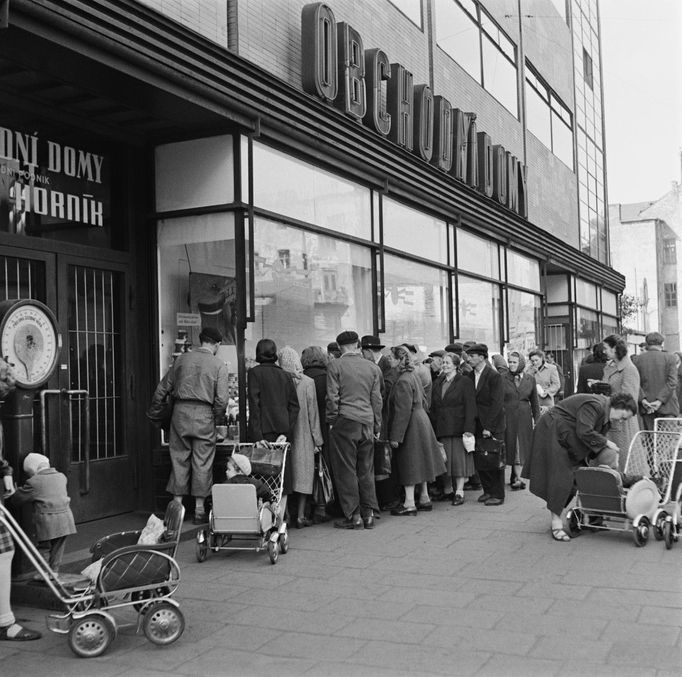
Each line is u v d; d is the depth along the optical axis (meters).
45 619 5.24
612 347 9.36
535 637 4.71
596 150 28.03
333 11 10.84
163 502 8.36
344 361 8.13
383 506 9.26
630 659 4.30
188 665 4.43
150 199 8.72
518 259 18.22
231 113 8.06
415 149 12.55
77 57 6.31
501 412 9.17
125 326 8.38
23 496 5.66
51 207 7.70
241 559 6.86
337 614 5.27
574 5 25.81
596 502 7.22
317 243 10.06
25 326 5.84
